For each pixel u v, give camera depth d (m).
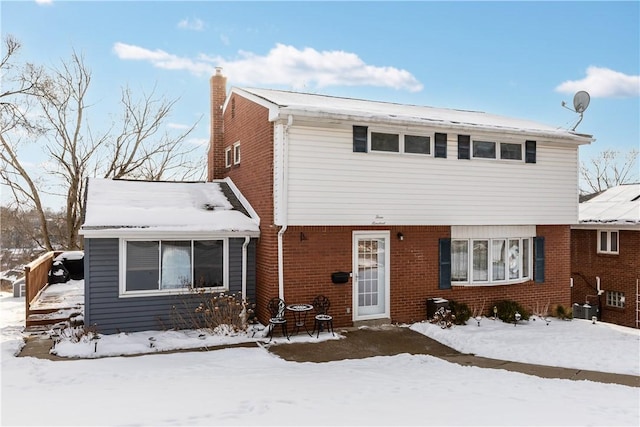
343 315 11.07
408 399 6.03
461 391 6.55
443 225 11.84
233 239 11.12
